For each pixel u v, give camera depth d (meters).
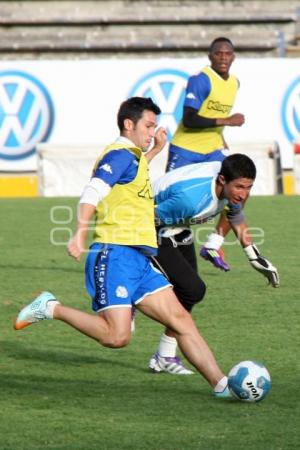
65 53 76.31
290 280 29.70
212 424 16.19
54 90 56.88
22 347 22.34
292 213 44.75
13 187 56.62
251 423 16.23
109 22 78.12
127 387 18.84
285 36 78.62
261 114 56.47
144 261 17.94
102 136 57.09
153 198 18.47
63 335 23.56
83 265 33.00
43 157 55.06
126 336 17.72
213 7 79.50
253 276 30.47
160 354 20.02
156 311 17.77
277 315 25.14
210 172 18.98
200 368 17.91
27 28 78.31
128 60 56.88
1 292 28.56
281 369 20.03
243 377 17.38
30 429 16.02
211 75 32.78
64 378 19.59
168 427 16.05
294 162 54.91
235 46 75.94
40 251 35.94
